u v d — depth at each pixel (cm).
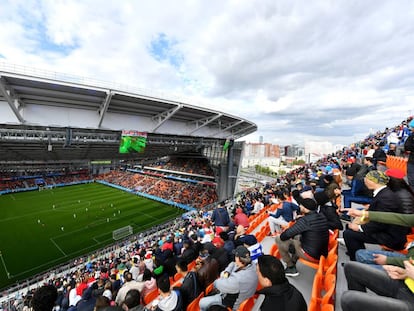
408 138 633
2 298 1673
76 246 2677
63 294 1154
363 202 707
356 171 744
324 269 422
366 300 228
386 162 760
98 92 1970
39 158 3534
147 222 3562
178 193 5166
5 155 3134
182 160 6431
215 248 680
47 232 3062
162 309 386
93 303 667
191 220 2753
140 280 741
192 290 446
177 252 992
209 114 3128
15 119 1933
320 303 341
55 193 5544
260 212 1164
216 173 4856
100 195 5419
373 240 377
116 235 2986
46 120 2109
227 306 364
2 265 2244
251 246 479
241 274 356
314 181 973
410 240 403
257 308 418
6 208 4159
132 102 2364
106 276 1230
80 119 2322
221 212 1031
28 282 1845
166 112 2714
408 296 226
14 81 1625
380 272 263
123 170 7925
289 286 241
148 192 5544
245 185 6706
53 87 1781
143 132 2850
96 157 3828
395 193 344
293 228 436
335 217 504
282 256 482
